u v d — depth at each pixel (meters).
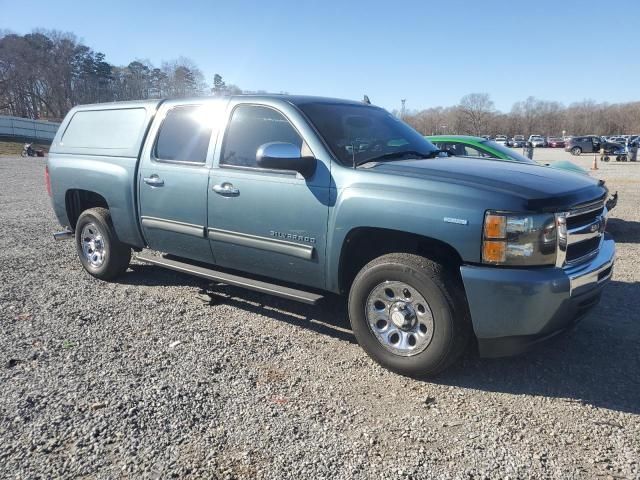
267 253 4.41
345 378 3.76
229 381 3.70
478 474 2.73
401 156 4.42
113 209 5.62
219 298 5.42
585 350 4.20
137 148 5.41
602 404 3.41
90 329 4.62
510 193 3.42
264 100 4.58
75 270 6.57
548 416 3.28
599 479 2.69
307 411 3.32
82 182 5.90
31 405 3.35
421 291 3.58
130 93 107.12
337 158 4.07
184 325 4.73
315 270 4.16
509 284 3.32
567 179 3.94
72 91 102.50
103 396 3.46
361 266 4.29
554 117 114.31
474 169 3.96
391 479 2.69
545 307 3.35
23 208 12.09
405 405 3.41
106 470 2.75
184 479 2.68
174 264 5.28
